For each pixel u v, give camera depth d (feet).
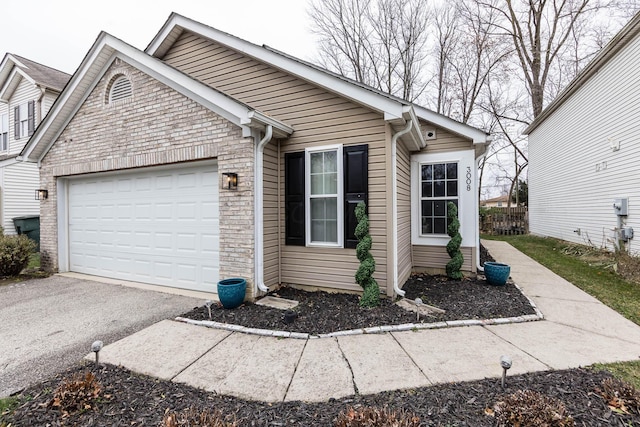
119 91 18.75
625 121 23.76
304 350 10.01
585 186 30.04
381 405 7.09
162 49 21.36
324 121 16.38
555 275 20.33
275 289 16.90
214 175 16.65
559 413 5.97
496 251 30.55
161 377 8.49
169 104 16.81
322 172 16.65
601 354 9.42
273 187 16.96
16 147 40.45
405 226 19.02
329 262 16.29
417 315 12.49
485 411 6.72
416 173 21.34
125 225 19.70
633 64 22.85
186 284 17.63
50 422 6.56
